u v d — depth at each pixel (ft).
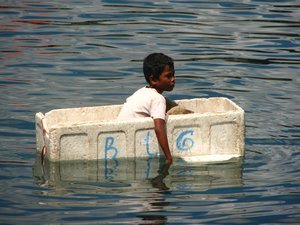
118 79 76.33
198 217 46.80
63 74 77.46
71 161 54.34
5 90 72.38
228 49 85.66
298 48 86.17
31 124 63.98
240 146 56.85
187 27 93.20
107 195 49.85
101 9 100.68
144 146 55.42
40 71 78.23
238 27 93.20
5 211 47.42
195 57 82.89
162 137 54.60
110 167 54.29
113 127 54.44
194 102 59.41
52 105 68.64
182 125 55.62
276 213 47.57
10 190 50.65
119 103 69.56
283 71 78.95
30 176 53.06
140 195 49.93
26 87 73.36
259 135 61.72
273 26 93.45
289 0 105.81
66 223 45.80
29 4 102.78
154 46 86.28
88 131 54.08
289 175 53.93
